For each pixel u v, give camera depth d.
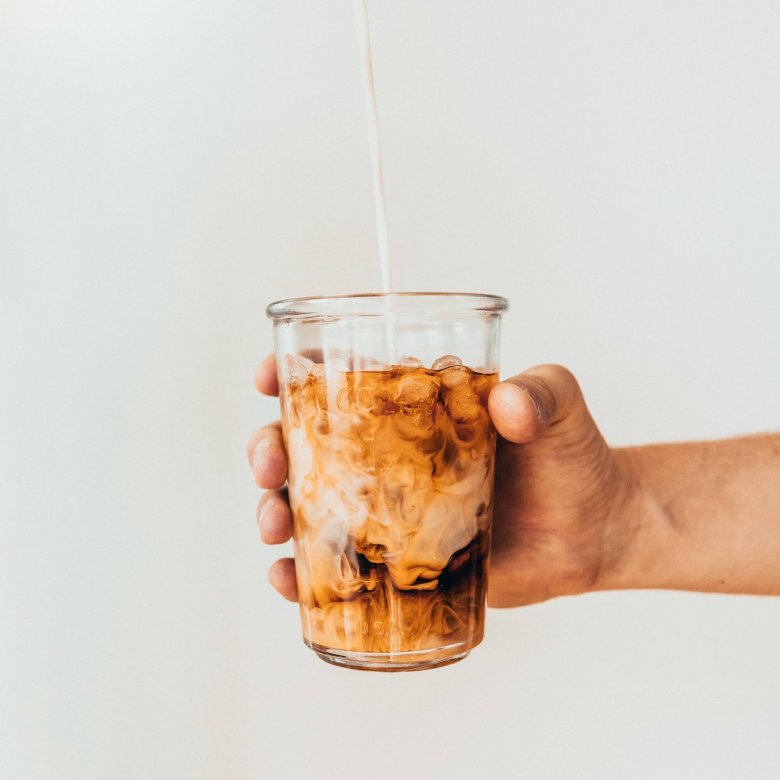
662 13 0.74
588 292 0.75
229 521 0.78
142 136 0.78
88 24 0.78
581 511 0.62
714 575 0.64
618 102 0.74
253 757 0.79
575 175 0.75
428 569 0.46
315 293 0.77
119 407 0.79
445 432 0.46
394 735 0.77
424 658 0.46
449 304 0.45
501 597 0.64
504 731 0.77
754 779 0.76
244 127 0.77
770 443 0.66
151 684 0.79
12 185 0.79
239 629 0.78
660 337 0.75
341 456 0.46
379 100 0.75
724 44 0.73
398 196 0.76
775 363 0.74
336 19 0.76
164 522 0.79
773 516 0.63
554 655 0.77
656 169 0.74
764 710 0.76
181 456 0.79
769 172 0.73
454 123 0.75
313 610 0.47
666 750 0.77
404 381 0.45
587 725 0.77
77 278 0.79
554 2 0.74
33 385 0.80
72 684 0.80
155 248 0.78
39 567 0.80
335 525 0.46
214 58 0.77
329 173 0.76
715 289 0.74
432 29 0.75
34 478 0.80
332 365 0.45
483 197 0.75
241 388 0.78
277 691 0.78
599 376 0.75
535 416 0.48
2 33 0.79
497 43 0.75
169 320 0.78
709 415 0.75
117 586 0.79
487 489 0.48
